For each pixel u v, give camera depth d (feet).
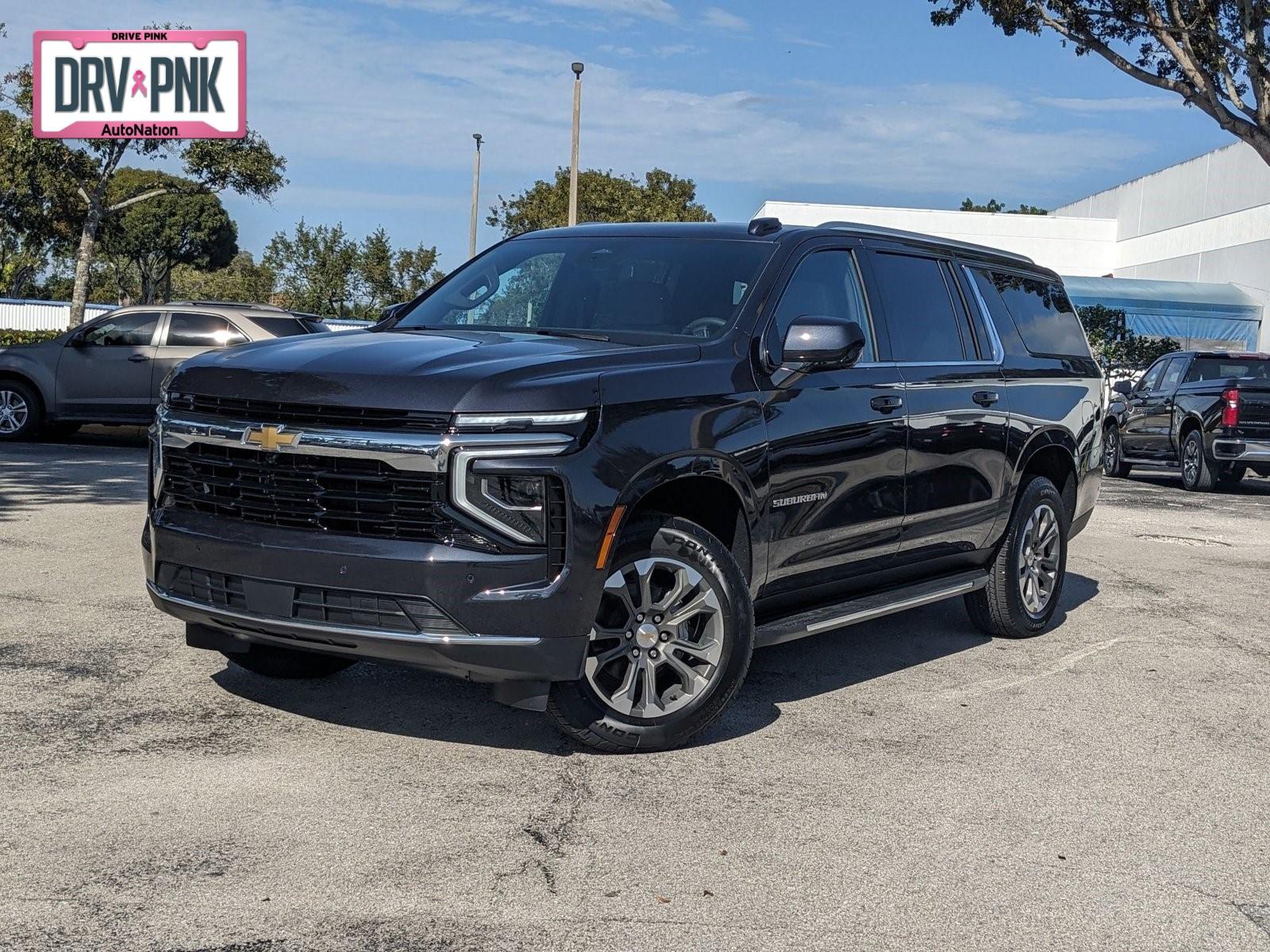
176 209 257.34
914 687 18.53
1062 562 22.85
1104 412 25.00
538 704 13.83
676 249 18.01
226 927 9.99
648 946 10.02
